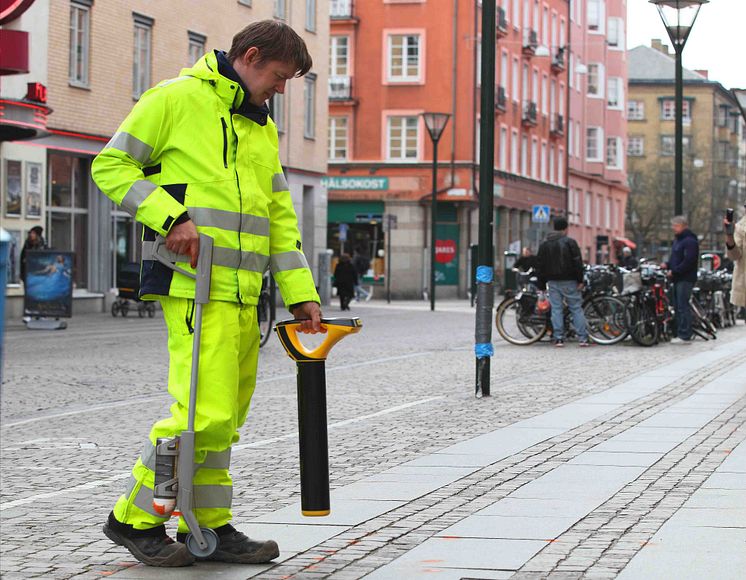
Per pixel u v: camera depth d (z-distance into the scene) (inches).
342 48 2384.4
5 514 283.4
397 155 2377.0
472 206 2386.8
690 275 930.1
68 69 1272.1
